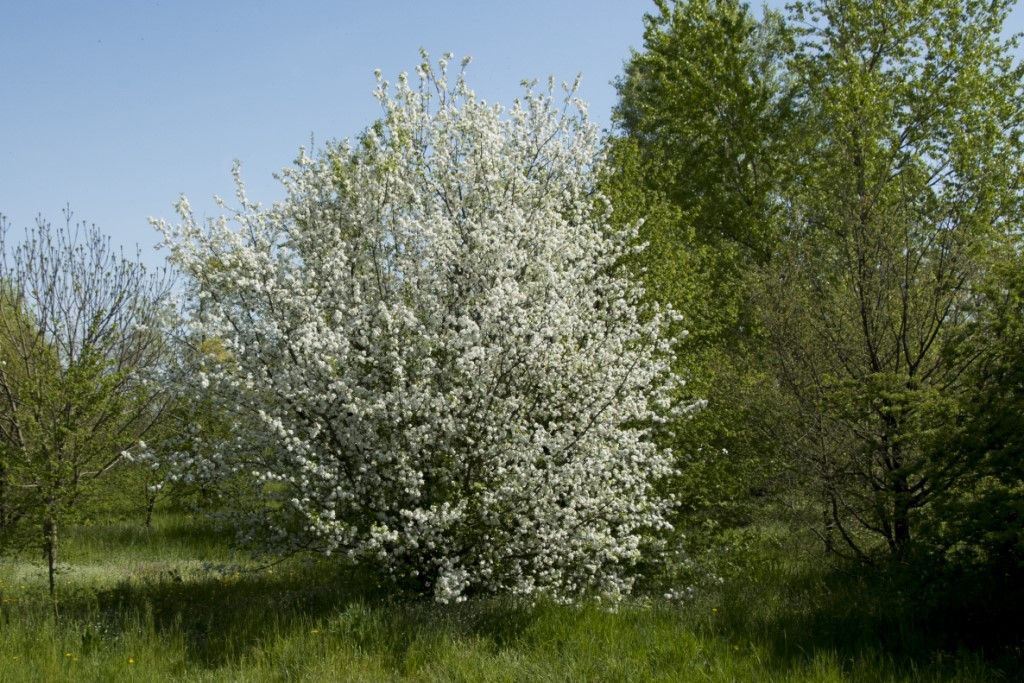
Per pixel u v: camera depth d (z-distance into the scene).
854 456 10.75
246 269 9.73
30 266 12.87
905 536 10.60
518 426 9.23
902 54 19.02
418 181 10.73
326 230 10.11
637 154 14.45
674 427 11.45
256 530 10.18
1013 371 8.59
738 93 21.56
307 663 7.76
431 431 9.06
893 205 12.21
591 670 7.51
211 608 9.84
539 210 10.66
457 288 9.75
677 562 10.93
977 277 10.66
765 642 8.25
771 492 11.59
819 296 11.88
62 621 9.03
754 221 20.33
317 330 9.47
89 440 10.58
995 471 8.62
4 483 11.22
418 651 7.86
